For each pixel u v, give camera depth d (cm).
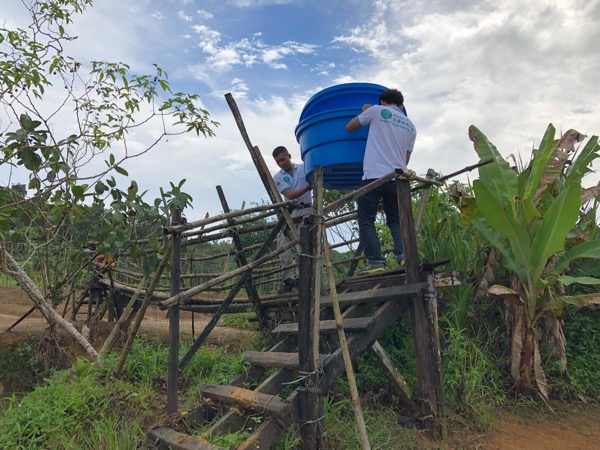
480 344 553
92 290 733
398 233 496
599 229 585
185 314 1013
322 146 478
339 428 393
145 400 437
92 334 661
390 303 428
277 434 336
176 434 352
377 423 410
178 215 433
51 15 527
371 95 503
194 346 474
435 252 592
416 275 427
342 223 664
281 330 475
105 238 554
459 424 443
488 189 511
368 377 493
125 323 622
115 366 495
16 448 347
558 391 525
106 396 427
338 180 541
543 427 459
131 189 528
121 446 349
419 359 420
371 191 476
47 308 545
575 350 579
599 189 570
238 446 320
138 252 547
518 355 513
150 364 516
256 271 650
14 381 572
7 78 481
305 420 341
